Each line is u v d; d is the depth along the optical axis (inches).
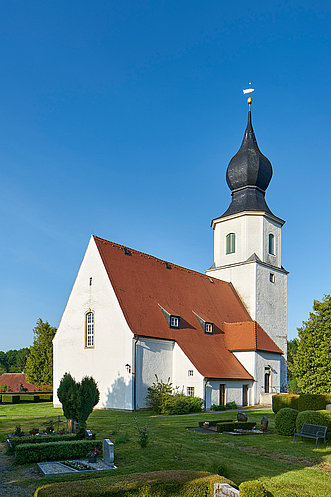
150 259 1697.8
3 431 821.2
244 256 1973.4
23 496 453.4
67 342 1528.1
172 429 890.1
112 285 1407.5
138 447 690.2
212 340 1628.9
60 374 1530.5
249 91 2105.1
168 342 1448.1
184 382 1418.6
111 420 1018.1
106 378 1369.3
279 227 2103.8
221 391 1461.6
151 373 1365.7
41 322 2257.6
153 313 1469.0
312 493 487.8
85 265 1518.2
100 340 1412.4
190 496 422.3
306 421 810.2
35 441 654.5
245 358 1636.3
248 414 1239.5
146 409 1325.0
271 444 759.1
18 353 5251.0
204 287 1834.4
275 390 1743.4
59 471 542.9
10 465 576.7
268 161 2062.0
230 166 2064.5
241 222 1995.6
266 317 1961.1
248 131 2075.5
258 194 2048.5
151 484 417.1
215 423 972.6
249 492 389.4
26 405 1568.7
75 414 767.1
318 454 685.9
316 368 1523.1
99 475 530.6
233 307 1888.5
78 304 1514.5
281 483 519.5
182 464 587.8
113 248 1561.3
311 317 1567.4
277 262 2078.0
